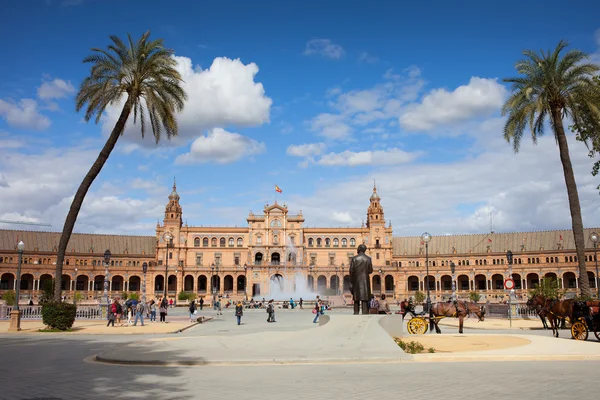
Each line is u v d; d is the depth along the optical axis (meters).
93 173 48.34
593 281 151.75
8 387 18.58
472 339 33.59
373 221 178.12
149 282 168.00
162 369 22.91
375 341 29.28
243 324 60.16
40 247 162.62
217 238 175.62
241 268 170.12
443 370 22.41
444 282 176.75
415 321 39.31
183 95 51.34
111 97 49.31
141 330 48.25
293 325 58.00
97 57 49.53
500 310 64.75
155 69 50.34
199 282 178.50
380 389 18.14
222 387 18.52
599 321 32.81
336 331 32.34
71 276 160.25
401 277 173.12
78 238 170.00
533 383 19.28
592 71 50.12
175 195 176.88
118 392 17.61
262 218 173.75
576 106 50.38
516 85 53.75
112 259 168.00
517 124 53.59
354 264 39.50
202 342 30.83
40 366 24.03
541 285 67.50
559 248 157.38
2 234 159.50
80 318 62.72
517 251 164.50
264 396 16.95
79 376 20.97
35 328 49.09
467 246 175.00
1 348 32.56
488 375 21.05
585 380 19.91
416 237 184.75
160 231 173.12
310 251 177.12
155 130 51.31
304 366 23.73
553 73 51.19
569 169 50.72
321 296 153.62
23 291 147.25
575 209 49.84
